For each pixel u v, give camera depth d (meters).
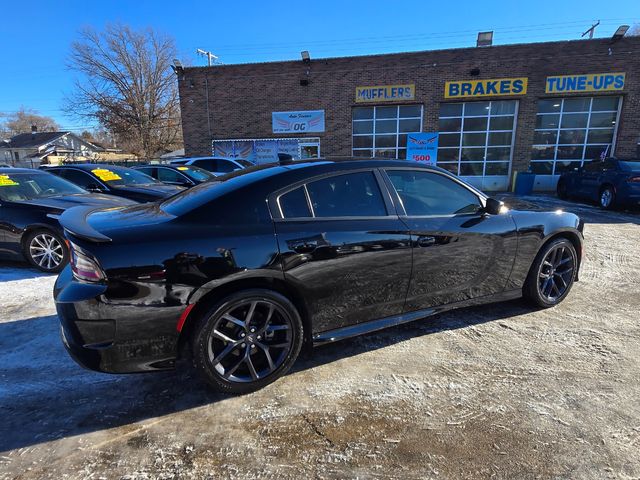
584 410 2.37
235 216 2.53
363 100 17.92
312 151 18.80
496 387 2.62
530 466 1.95
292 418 2.34
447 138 17.88
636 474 1.89
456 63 17.00
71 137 58.59
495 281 3.49
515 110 17.16
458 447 2.08
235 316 2.51
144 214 2.73
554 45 16.16
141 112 36.66
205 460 2.03
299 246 2.58
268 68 18.42
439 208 3.22
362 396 2.54
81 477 1.91
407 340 3.28
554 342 3.21
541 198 14.70
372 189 2.97
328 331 2.82
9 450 2.10
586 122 16.80
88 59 35.25
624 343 3.19
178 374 2.84
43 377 2.80
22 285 4.70
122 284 2.21
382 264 2.88
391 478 1.89
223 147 19.38
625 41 15.65
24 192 5.58
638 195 10.39
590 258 5.78
